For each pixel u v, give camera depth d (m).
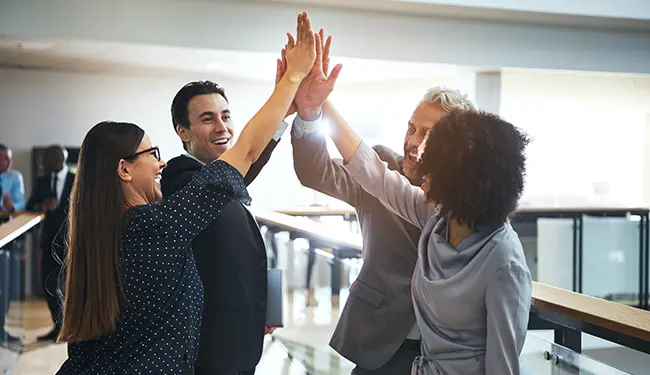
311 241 3.45
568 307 1.68
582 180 9.40
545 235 7.32
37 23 5.74
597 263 7.40
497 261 1.36
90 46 6.47
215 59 7.43
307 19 1.70
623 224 7.47
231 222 2.02
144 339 1.53
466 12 6.65
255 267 2.06
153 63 7.91
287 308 3.88
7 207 6.77
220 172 1.58
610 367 1.46
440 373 1.45
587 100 8.95
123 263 1.51
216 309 1.98
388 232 1.95
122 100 9.28
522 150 1.40
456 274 1.40
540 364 1.71
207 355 1.97
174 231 1.53
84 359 1.56
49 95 8.96
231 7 6.21
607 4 6.73
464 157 1.37
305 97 1.82
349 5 6.43
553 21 7.05
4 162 7.05
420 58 6.86
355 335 2.00
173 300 1.55
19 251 5.60
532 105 8.93
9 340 4.73
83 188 1.54
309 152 1.89
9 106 8.82
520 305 1.36
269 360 3.94
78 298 1.51
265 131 1.64
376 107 10.11
